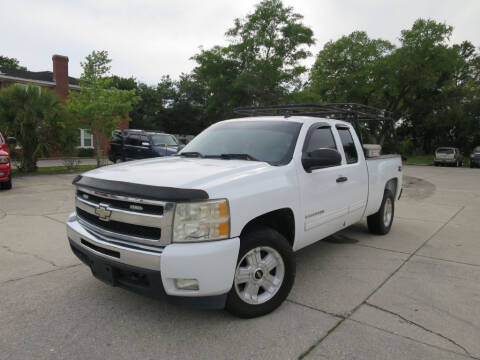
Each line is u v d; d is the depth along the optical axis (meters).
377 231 5.78
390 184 6.01
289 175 3.38
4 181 10.01
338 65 34.41
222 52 26.39
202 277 2.58
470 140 41.06
